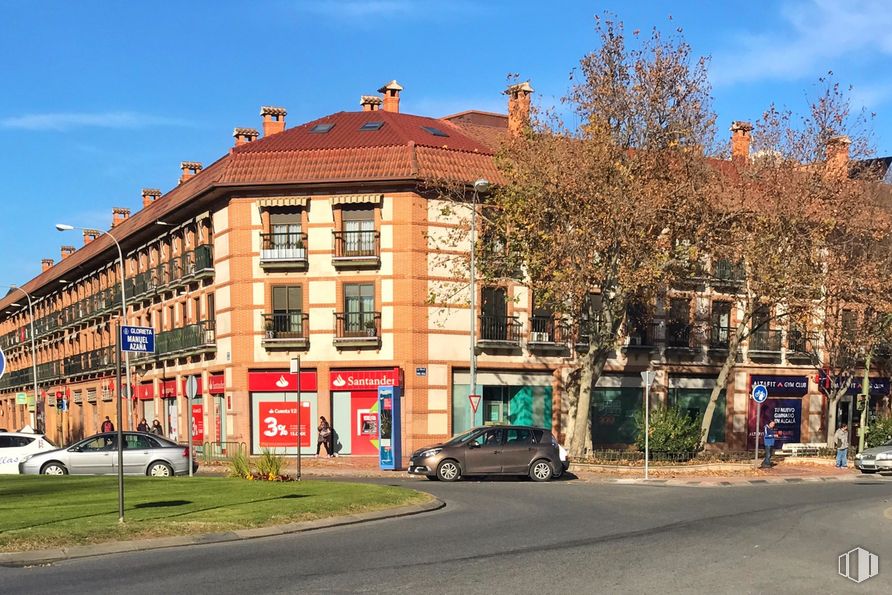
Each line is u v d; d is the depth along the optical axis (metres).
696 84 25.66
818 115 29.88
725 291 39.41
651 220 25.25
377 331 32.41
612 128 25.47
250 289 33.34
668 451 28.80
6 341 82.56
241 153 33.69
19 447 26.22
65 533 10.92
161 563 9.70
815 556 10.41
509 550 10.62
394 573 9.04
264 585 8.41
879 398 46.50
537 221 25.47
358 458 31.70
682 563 9.75
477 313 33.59
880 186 32.53
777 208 29.03
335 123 37.88
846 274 31.05
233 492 16.30
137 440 23.64
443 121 40.88
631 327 36.53
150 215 42.38
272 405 33.12
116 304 48.44
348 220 33.12
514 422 34.25
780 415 41.59
